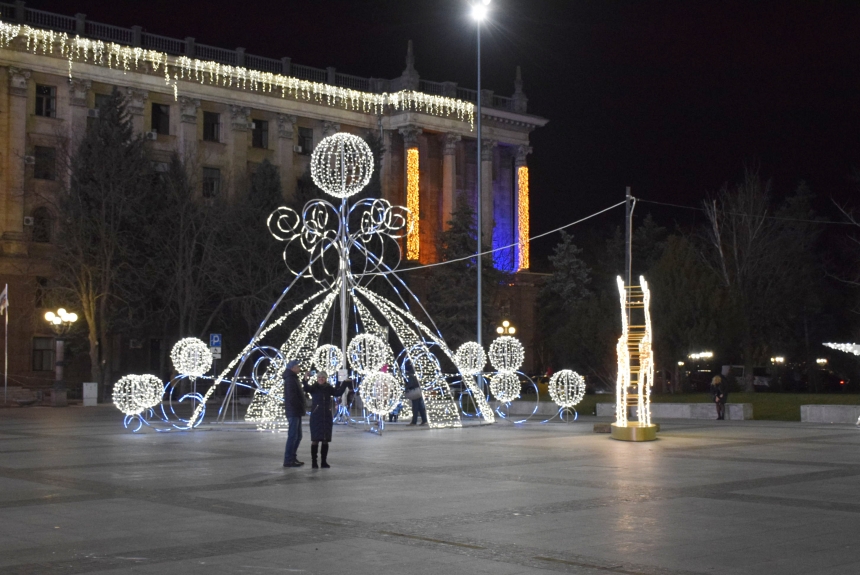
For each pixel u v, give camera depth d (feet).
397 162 282.56
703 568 32.12
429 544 36.27
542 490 50.85
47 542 36.86
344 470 60.90
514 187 307.78
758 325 201.26
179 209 203.41
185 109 244.42
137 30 237.66
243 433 96.32
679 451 73.92
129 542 36.78
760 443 81.30
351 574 31.48
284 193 260.62
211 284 209.05
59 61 225.15
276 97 260.62
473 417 127.65
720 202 222.89
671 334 151.12
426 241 286.66
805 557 33.73
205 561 33.40
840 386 213.05
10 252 215.31
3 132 217.36
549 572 31.65
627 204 121.90
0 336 213.05
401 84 280.10
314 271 213.25
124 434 95.14
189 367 101.14
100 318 201.57
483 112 287.89
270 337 213.46
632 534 38.04
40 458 69.56
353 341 110.32
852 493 49.44
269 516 42.70
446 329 246.68
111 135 200.95
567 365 170.40
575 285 283.38
